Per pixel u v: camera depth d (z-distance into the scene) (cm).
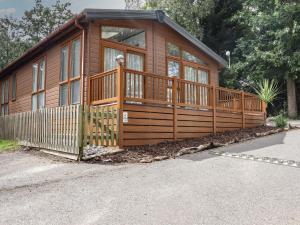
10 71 1570
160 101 772
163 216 310
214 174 466
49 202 359
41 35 3231
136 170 505
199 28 2383
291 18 1784
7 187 427
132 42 979
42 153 738
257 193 372
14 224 297
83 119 627
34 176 489
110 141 679
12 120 1011
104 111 667
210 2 2308
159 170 500
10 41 3136
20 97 1440
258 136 892
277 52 1764
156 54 1049
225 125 995
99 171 504
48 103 1129
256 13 1997
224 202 345
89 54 860
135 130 707
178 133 813
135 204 346
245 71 2061
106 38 909
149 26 1034
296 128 1091
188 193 379
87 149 668
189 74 1191
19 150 827
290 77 1802
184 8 2309
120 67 691
